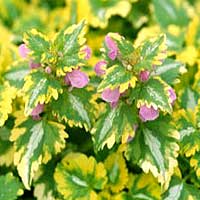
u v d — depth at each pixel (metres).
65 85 0.40
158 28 0.51
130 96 0.38
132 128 0.38
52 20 0.55
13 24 0.56
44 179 0.44
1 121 0.40
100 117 0.39
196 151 0.40
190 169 0.42
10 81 0.43
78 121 0.39
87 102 0.40
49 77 0.38
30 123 0.40
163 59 0.39
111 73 0.38
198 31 0.51
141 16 0.54
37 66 0.39
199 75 0.46
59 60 0.39
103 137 0.39
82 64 0.38
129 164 0.44
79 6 0.52
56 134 0.40
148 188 0.42
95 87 0.41
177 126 0.41
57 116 0.39
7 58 0.47
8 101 0.41
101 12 0.52
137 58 0.38
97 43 0.51
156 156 0.39
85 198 0.41
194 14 0.54
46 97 0.38
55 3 0.58
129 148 0.40
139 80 0.38
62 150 0.45
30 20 0.55
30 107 0.38
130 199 0.42
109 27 0.53
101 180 0.42
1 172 0.45
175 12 0.53
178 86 0.47
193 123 0.41
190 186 0.41
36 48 0.39
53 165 0.44
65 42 0.39
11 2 0.57
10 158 0.44
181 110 0.41
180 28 0.52
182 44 0.50
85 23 0.39
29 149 0.40
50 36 0.50
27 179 0.39
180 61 0.44
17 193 0.42
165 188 0.39
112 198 0.42
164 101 0.37
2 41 0.52
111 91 0.37
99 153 0.44
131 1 0.53
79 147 0.45
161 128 0.39
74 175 0.42
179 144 0.40
